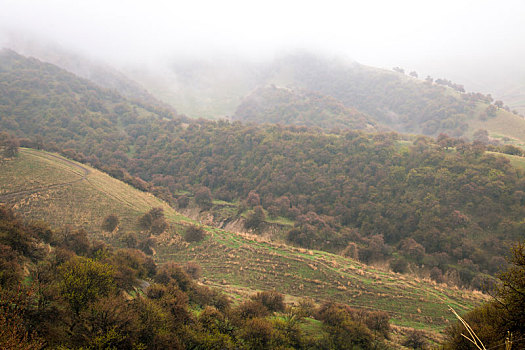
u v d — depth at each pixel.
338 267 60.44
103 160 144.00
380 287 53.47
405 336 38.53
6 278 20.59
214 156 149.38
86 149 149.38
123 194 87.69
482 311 21.47
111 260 34.97
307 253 66.62
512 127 165.25
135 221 75.38
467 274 67.31
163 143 168.62
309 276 57.53
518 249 14.58
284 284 55.62
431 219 83.06
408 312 46.97
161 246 68.31
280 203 108.12
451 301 49.66
